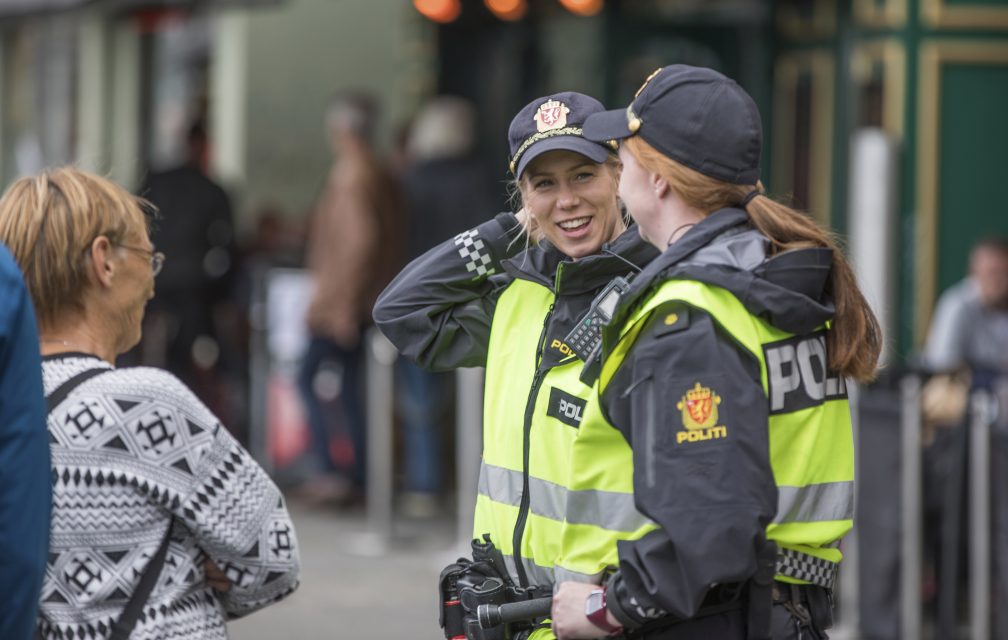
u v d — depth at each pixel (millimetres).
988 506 16094
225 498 8430
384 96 32875
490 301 9609
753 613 7707
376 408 22469
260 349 25531
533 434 8500
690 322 7586
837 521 8062
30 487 6789
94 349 8680
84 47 35719
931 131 23812
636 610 7488
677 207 8016
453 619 8883
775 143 26125
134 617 8227
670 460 7426
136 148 34344
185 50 33469
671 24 27188
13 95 39156
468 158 24859
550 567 8375
